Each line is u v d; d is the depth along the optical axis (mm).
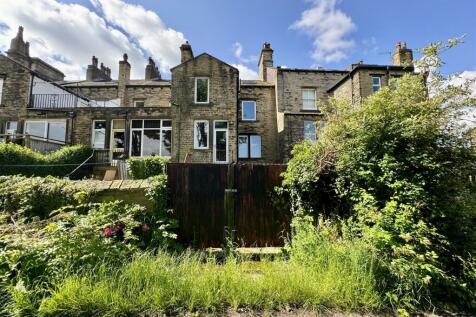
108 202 5152
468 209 4012
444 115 4426
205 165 5629
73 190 5152
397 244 3678
